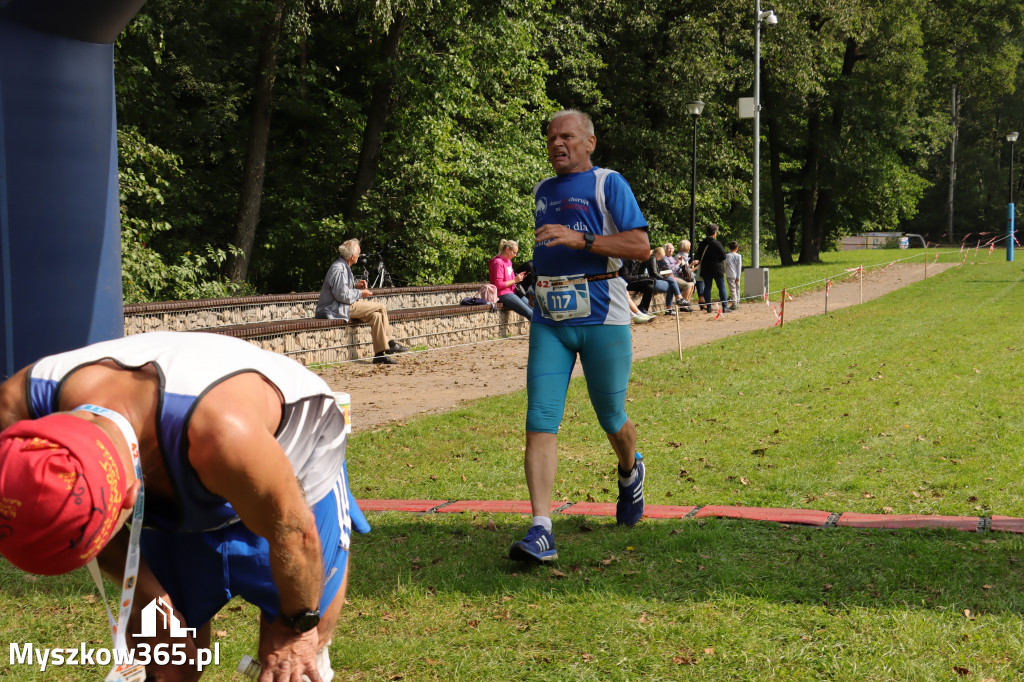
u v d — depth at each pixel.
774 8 29.16
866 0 32.34
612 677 3.01
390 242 20.56
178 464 1.72
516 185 22.84
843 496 5.33
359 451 6.92
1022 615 3.37
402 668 3.14
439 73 19.16
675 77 28.03
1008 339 12.94
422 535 4.73
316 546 1.85
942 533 4.41
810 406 8.33
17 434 1.42
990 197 72.50
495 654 3.22
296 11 16.83
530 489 4.15
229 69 20.48
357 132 21.03
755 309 19.50
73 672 3.17
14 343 4.84
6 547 1.42
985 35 35.78
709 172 33.16
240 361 1.85
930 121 40.56
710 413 8.19
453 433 7.55
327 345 12.27
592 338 4.20
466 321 14.95
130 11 4.88
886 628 3.31
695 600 3.67
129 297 14.16
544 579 3.98
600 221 4.14
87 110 4.98
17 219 4.78
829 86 34.75
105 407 1.69
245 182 18.38
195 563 2.05
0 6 4.62
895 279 27.83
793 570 3.96
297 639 1.95
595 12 27.69
